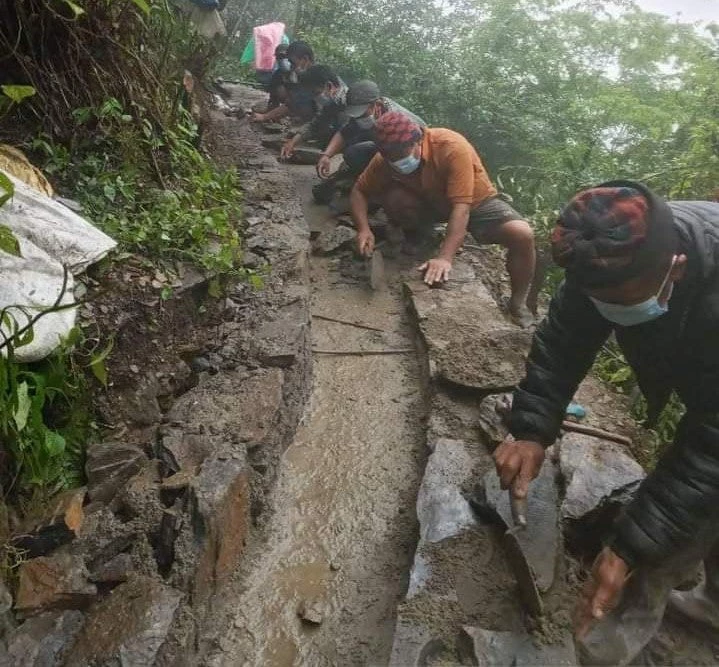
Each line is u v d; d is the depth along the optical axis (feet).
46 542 7.17
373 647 7.01
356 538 8.43
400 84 31.12
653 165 21.86
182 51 19.79
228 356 10.62
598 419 9.52
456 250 14.12
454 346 10.80
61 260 8.87
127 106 12.89
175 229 11.55
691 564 5.94
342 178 18.21
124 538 7.36
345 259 15.52
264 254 13.84
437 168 14.11
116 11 12.54
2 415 6.68
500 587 6.95
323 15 34.19
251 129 24.48
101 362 7.93
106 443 8.56
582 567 7.32
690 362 5.41
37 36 11.22
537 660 6.05
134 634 6.24
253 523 8.46
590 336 6.66
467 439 9.23
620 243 4.70
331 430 10.39
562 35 32.96
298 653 6.98
